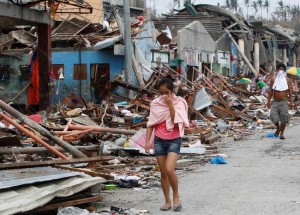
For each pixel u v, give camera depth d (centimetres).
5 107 868
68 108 2008
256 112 2519
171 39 3584
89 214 660
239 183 903
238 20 5209
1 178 641
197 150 1293
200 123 1986
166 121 704
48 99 2006
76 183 675
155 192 840
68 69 2656
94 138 1286
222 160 1140
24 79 2539
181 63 3394
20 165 711
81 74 2644
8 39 2609
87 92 2633
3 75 2561
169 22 4634
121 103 2181
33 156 1024
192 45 3619
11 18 1817
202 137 1520
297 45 7044
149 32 2950
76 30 2822
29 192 632
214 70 4188
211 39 4094
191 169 1068
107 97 2327
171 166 694
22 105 2370
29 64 2519
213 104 2331
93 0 3841
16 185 616
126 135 1377
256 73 4681
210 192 831
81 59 2641
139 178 932
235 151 1348
